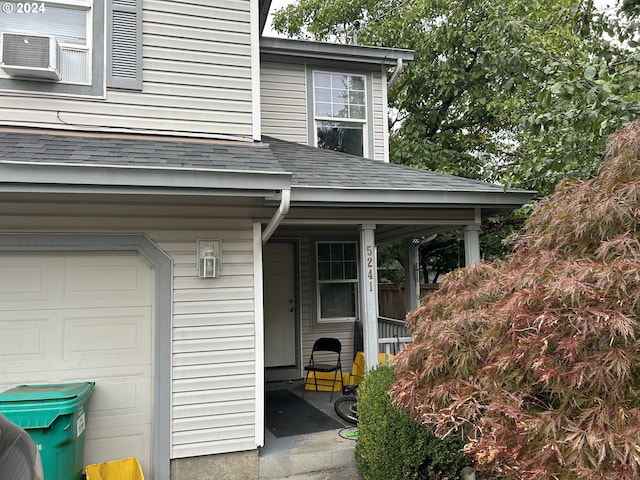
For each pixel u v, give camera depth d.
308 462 4.09
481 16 10.47
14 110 3.97
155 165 3.46
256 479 3.99
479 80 10.97
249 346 4.14
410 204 4.71
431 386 2.69
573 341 1.88
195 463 3.90
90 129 4.12
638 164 2.49
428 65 11.29
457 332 2.67
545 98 4.48
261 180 3.61
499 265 3.39
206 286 4.09
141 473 3.51
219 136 4.48
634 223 2.28
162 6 4.40
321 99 7.07
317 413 5.32
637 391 1.80
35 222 3.74
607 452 1.67
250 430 4.04
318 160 5.38
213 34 4.53
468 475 3.59
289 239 7.27
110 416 3.87
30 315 3.77
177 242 4.05
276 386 6.72
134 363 3.95
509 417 2.06
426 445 3.55
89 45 4.21
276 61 6.89
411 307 7.21
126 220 3.94
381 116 7.32
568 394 1.93
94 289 3.91
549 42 6.29
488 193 4.88
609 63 4.34
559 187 3.00
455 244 11.73
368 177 4.89
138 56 4.29
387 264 13.62
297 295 7.21
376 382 3.97
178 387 3.93
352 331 7.41
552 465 1.80
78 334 3.86
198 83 4.45
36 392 3.28
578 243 2.50
